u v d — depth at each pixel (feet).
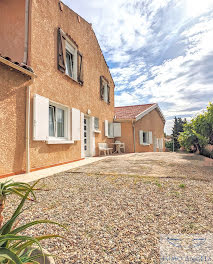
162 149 60.44
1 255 2.33
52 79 19.10
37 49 16.93
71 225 6.10
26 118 14.82
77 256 4.46
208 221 6.19
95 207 7.64
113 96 41.83
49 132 19.17
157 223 6.15
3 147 12.60
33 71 15.11
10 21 17.40
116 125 40.22
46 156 17.57
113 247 4.84
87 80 28.37
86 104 27.78
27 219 6.51
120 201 8.29
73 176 13.46
